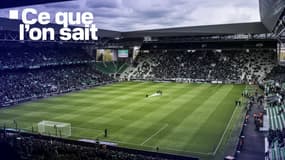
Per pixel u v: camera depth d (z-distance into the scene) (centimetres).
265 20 6256
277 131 3122
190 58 9494
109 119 4088
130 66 9638
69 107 4972
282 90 5366
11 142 2538
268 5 3681
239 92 6247
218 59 9131
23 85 6500
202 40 9112
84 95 6203
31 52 8044
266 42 8881
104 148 2639
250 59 8738
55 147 2400
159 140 3164
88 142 2808
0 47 7306
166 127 3659
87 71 8675
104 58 9588
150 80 8669
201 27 8869
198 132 3438
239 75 8100
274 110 4284
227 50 9412
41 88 6562
